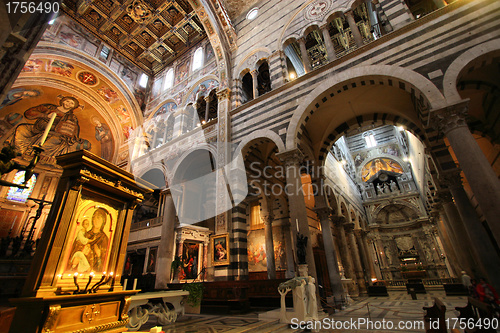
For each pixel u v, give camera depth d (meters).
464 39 7.65
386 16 9.58
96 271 3.52
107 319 3.56
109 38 19.06
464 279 9.67
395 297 14.15
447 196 10.48
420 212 25.77
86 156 3.35
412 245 26.59
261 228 16.45
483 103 9.91
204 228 13.58
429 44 8.15
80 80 17.69
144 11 17.69
